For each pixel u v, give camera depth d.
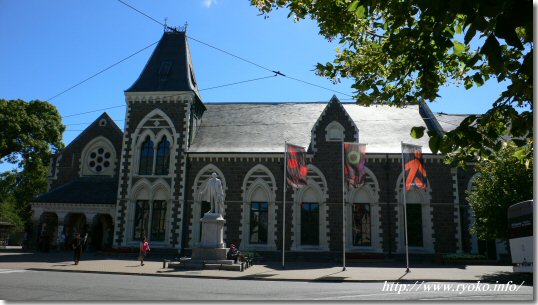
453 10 5.05
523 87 6.23
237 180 32.28
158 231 32.16
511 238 20.62
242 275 20.16
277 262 29.03
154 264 24.98
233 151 32.69
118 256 29.98
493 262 28.45
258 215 32.00
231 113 38.38
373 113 37.44
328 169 31.92
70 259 26.98
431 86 8.28
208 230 23.75
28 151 41.59
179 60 36.25
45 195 33.44
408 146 26.17
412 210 31.47
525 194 22.95
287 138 34.41
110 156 36.38
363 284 17.95
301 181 26.97
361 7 7.76
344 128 32.44
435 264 28.69
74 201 32.81
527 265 19.59
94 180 35.59
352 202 31.58
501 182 24.05
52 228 34.88
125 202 32.41
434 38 6.39
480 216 25.23
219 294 13.57
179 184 32.38
